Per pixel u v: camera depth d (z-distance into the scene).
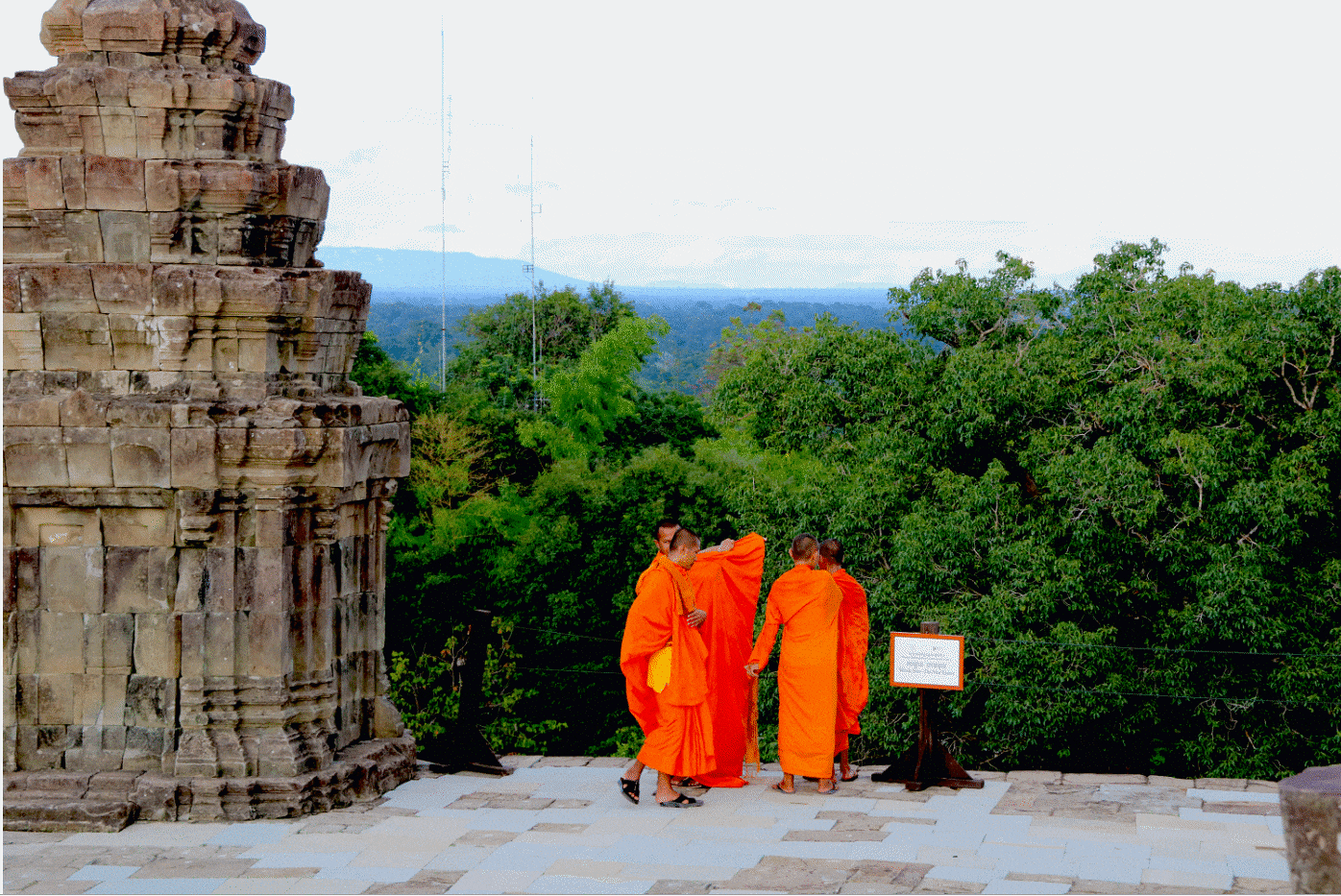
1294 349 21.48
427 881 7.85
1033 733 19.42
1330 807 5.20
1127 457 20.03
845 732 10.38
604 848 8.50
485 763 10.72
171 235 9.50
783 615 9.95
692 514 34.59
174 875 7.98
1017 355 22.31
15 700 9.51
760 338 58.25
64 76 9.42
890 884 7.64
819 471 23.48
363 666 10.66
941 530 20.39
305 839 8.74
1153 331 21.78
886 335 24.09
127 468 9.30
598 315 63.00
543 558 34.25
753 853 8.35
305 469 9.55
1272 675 20.00
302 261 10.31
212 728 9.40
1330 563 20.77
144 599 9.46
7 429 9.31
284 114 10.13
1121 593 21.02
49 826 8.95
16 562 9.50
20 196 9.61
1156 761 21.50
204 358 9.59
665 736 9.45
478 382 56.75
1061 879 7.69
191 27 9.56
